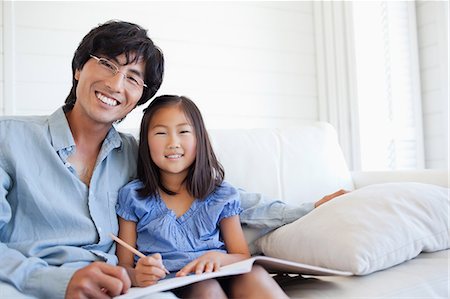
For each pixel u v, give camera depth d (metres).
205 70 2.51
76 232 1.13
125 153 1.33
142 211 1.24
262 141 1.60
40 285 0.91
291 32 2.74
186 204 1.30
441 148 2.73
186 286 1.05
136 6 2.38
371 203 1.19
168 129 1.28
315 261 1.14
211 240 1.25
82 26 2.27
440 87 2.73
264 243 1.36
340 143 2.70
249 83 2.61
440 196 1.26
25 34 2.17
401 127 2.78
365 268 1.05
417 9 2.87
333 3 2.75
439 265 1.12
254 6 2.65
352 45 2.69
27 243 1.08
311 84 2.78
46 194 1.11
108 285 0.87
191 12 2.49
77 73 1.24
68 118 1.24
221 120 2.53
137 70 1.21
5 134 1.12
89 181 1.22
